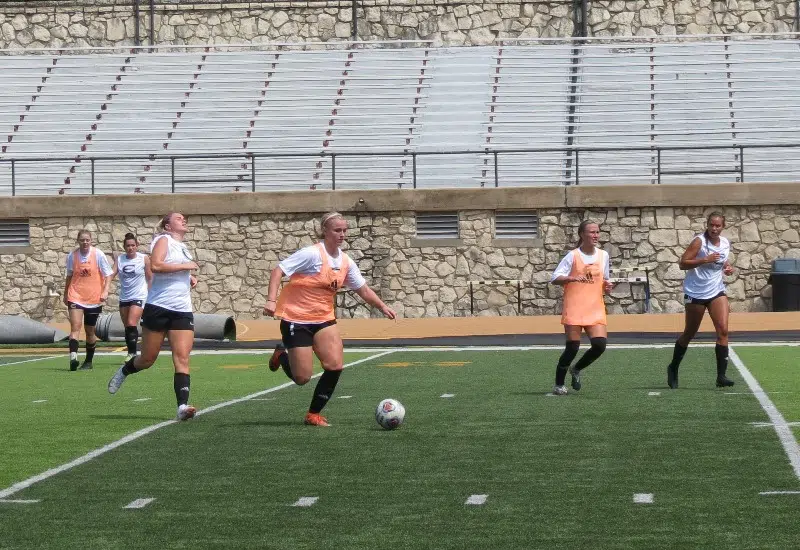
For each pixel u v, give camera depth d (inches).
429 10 6451.8
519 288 4660.4
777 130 5487.2
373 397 2191.2
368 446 1552.7
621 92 5905.5
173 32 6476.4
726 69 6087.6
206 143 5659.5
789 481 1250.0
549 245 4665.4
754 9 6363.2
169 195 4746.6
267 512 1141.7
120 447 1573.6
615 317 4345.5
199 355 3494.1
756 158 5423.2
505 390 2294.5
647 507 1135.0
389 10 6461.6
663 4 6363.2
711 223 2219.5
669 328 4005.9
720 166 5354.3
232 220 4751.5
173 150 5605.3
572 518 1093.1
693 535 1013.2
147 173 5462.6
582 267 2143.2
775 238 4608.8
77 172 5497.1
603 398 2112.5
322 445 1567.4
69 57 6392.7
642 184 4650.6
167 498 1216.2
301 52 6343.5
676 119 5698.8
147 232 4768.7
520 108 5876.0
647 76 6043.3
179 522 1100.5
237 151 5492.1
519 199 4662.9
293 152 5423.2
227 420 1856.5
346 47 6427.2
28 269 4783.5
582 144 5570.9
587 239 2143.2
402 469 1373.0
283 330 1747.0
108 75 6230.3
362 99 5964.6
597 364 2906.0
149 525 1089.4
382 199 4692.4
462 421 1804.9
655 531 1032.2
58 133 5767.7
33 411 2046.0
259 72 6210.6
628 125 5664.4
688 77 6048.2
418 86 6033.5
